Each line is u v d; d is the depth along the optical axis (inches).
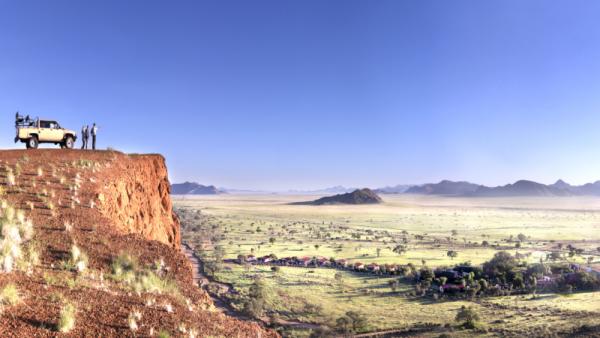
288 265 6122.1
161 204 1464.1
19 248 535.8
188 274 636.1
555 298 4136.3
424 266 5876.0
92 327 386.9
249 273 5187.0
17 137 1231.5
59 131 1323.8
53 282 476.7
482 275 5177.2
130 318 418.3
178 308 502.6
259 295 3774.6
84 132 1395.2
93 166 1101.1
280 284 4569.4
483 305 3858.3
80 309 422.6
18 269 489.4
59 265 540.4
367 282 4918.8
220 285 4448.8
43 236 623.8
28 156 1134.4
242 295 3922.2
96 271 552.4
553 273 5319.9
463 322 3137.3
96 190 904.3
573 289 4579.2
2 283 430.9
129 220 1047.0
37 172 975.0
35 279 474.0
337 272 5590.6
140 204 1226.6
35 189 840.3
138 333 397.1
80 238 649.0
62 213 738.2
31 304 401.1
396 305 3826.3
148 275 581.0
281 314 3378.4
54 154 1203.2
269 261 6392.7
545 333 2780.5
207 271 5255.9
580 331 2824.8
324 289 4414.4
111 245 652.1
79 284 491.8
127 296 495.5
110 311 436.5
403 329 3014.3
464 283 4618.6
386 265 5885.8
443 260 7037.4
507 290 4505.4
